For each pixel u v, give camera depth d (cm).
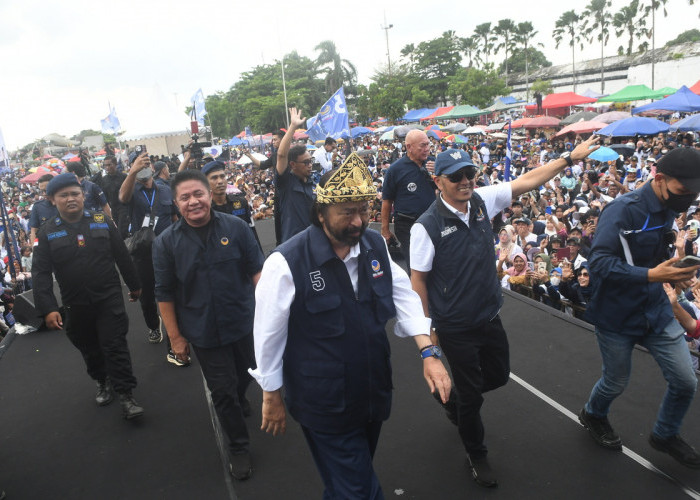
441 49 6662
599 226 263
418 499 263
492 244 265
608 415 320
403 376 395
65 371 451
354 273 196
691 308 419
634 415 317
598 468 274
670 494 251
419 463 291
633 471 270
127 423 355
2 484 297
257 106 5669
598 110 3675
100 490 286
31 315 549
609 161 1247
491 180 1479
